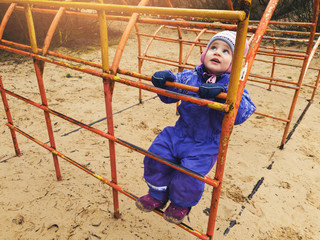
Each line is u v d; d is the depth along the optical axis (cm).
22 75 521
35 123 346
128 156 288
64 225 195
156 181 152
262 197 239
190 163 140
